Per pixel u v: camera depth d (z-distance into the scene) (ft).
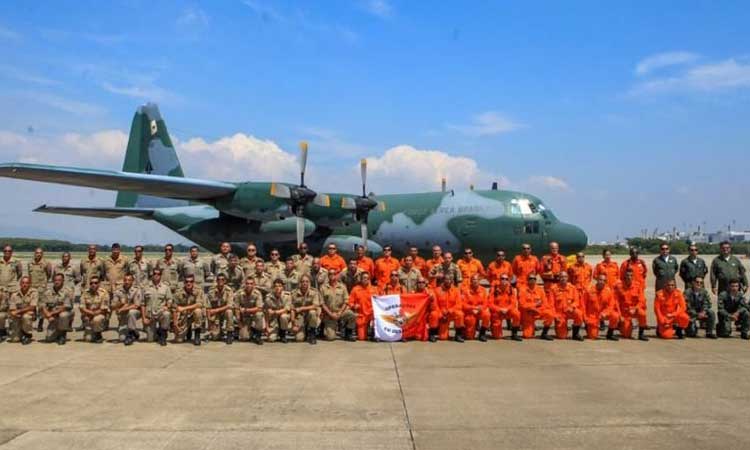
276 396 25.79
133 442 19.99
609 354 35.32
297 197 59.16
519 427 21.48
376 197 74.23
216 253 72.54
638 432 20.86
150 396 25.77
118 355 35.06
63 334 38.99
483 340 40.57
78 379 28.91
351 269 43.73
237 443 19.90
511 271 46.91
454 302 40.45
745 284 42.47
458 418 22.58
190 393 26.27
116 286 43.19
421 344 39.37
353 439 20.26
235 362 33.09
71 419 22.49
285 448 19.42
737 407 23.90
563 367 31.63
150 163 83.97
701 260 43.50
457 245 67.92
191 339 40.70
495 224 65.72
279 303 39.99
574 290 41.19
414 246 70.18
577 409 23.66
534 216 65.62
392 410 23.66
